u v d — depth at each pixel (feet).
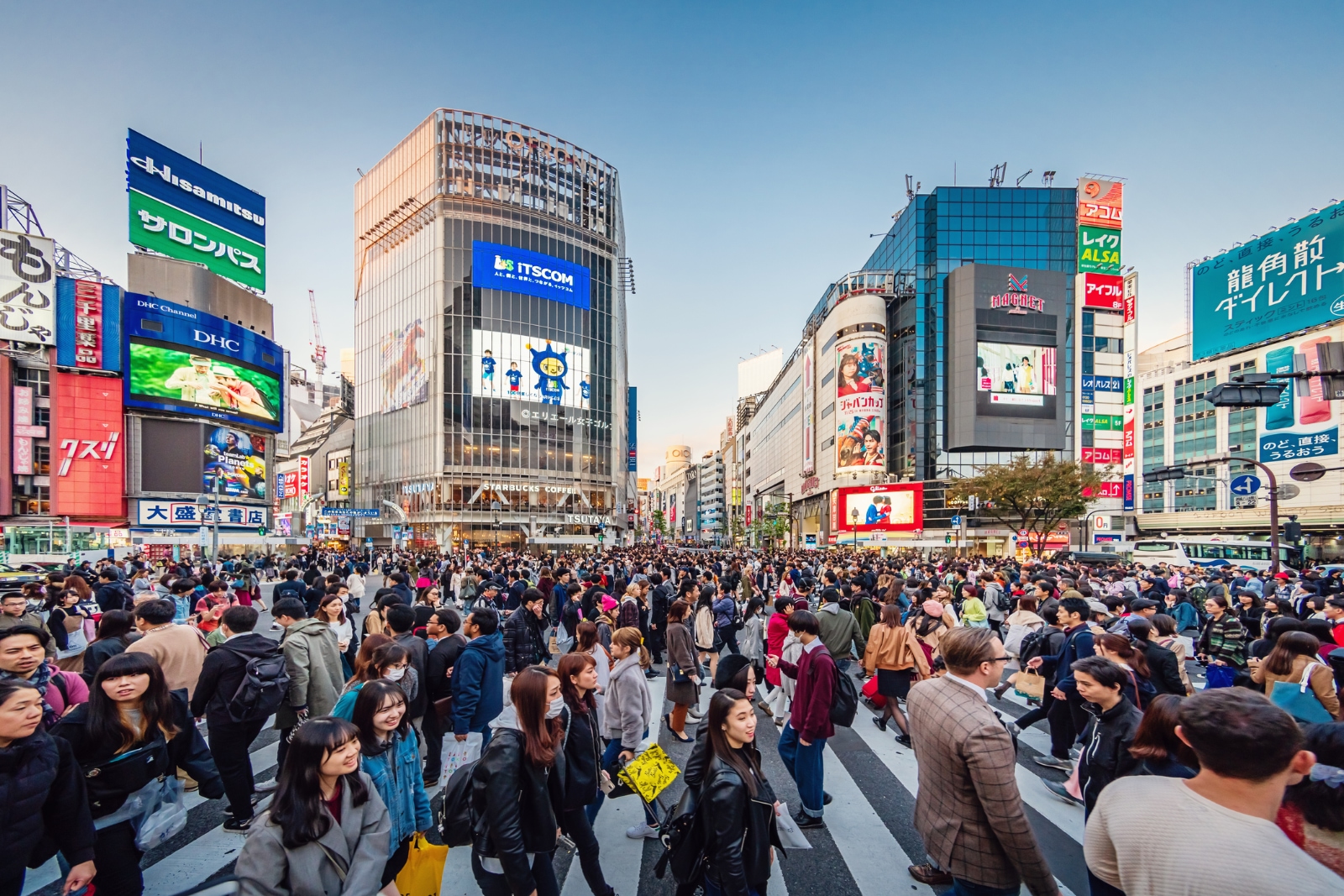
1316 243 135.74
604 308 213.66
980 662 9.75
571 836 11.88
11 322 124.06
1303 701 14.90
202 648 18.34
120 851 11.04
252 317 165.58
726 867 9.16
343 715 12.69
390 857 10.37
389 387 201.46
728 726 9.82
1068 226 191.31
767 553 122.31
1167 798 6.31
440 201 186.60
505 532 185.26
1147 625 18.31
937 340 188.55
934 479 183.42
